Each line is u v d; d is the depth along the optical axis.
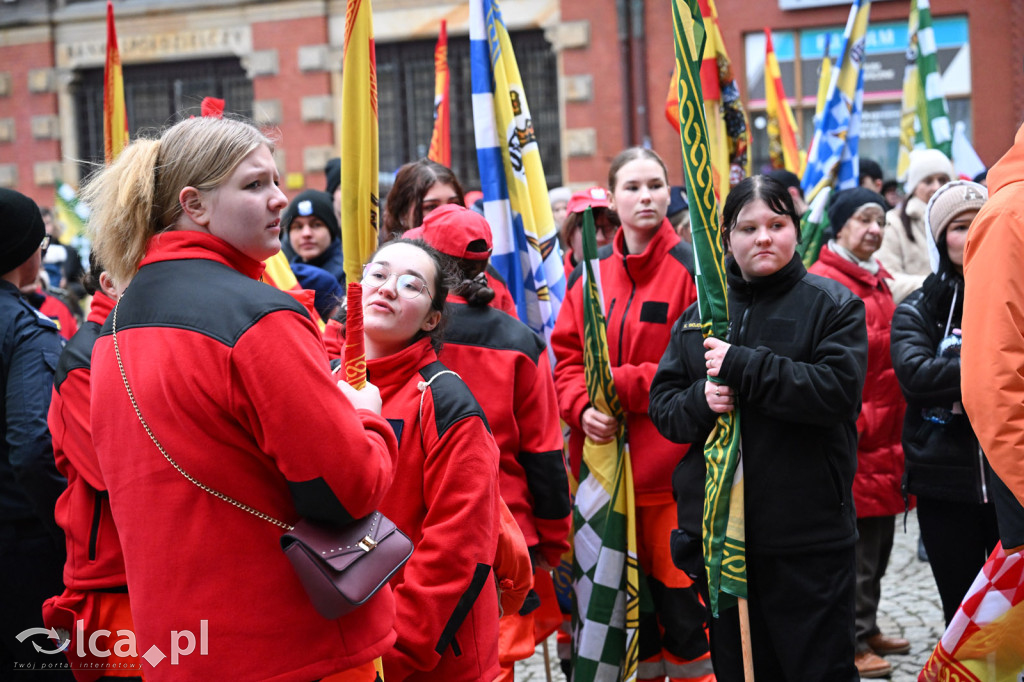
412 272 2.62
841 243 4.82
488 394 3.25
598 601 3.47
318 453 1.84
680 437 3.11
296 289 4.05
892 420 4.47
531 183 4.29
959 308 3.46
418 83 13.89
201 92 14.63
